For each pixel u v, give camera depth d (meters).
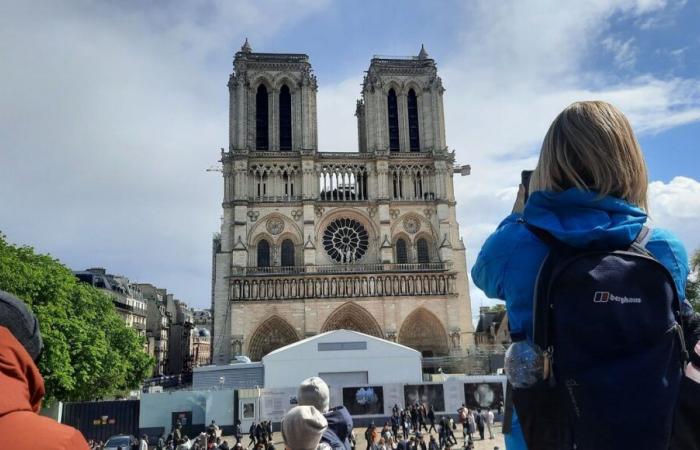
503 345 109.38
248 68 120.25
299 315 107.88
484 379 73.44
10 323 3.60
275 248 112.94
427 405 72.25
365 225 117.56
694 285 56.72
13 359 3.39
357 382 79.69
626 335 3.42
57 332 63.12
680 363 3.60
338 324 109.56
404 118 123.50
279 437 67.00
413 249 116.50
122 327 91.56
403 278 111.88
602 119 4.04
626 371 3.40
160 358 177.00
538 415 3.69
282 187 116.12
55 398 64.69
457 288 115.44
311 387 8.72
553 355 3.61
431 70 125.38
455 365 106.12
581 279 3.53
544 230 3.83
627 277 3.53
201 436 53.22
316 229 115.12
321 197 118.44
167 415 69.31
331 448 7.88
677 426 3.63
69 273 78.62
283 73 121.19
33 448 3.04
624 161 3.96
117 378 85.50
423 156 120.75
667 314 3.56
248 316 106.44
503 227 4.29
